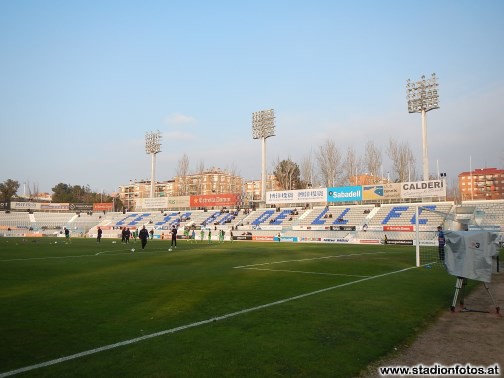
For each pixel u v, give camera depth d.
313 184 84.38
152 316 9.02
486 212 45.44
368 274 17.44
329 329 7.82
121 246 39.56
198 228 65.56
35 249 34.59
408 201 55.28
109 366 5.79
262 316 8.98
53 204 85.06
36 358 6.17
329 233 53.47
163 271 18.47
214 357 6.17
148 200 77.12
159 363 5.90
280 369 5.68
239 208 69.31
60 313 9.37
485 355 6.47
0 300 11.09
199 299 11.18
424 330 7.96
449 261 10.00
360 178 77.44
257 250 34.53
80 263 22.39
